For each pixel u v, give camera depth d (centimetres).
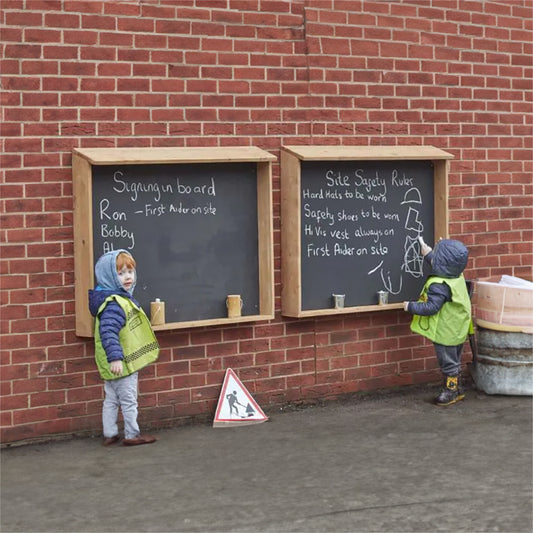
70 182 747
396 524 565
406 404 871
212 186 805
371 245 884
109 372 723
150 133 779
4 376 733
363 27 875
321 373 868
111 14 760
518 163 977
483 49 949
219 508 598
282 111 837
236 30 813
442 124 925
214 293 811
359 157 848
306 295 853
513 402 873
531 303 870
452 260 848
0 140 723
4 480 661
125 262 722
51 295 745
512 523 564
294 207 830
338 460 698
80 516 589
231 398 809
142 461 701
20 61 728
